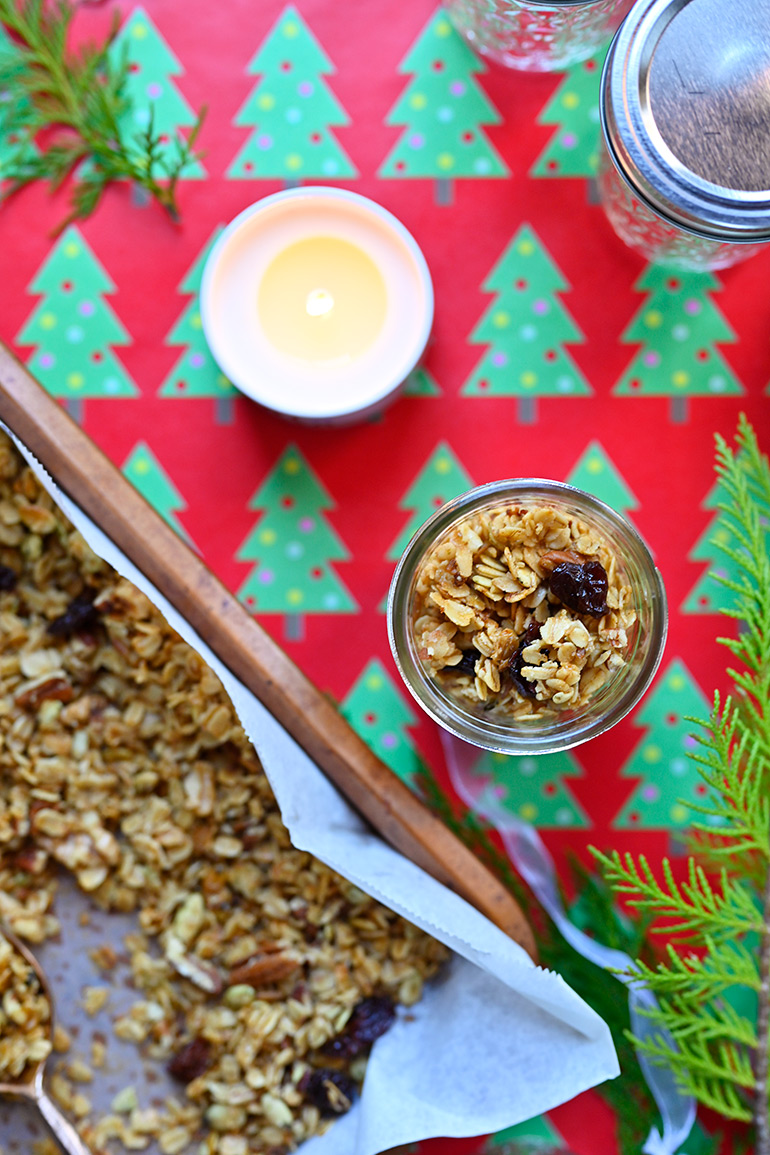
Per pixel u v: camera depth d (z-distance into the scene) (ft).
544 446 1.51
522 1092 1.40
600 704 1.35
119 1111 1.52
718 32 1.33
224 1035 1.50
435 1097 1.42
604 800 1.52
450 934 1.35
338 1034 1.50
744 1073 1.44
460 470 1.51
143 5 1.50
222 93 1.51
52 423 1.44
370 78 1.50
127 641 1.49
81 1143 1.47
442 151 1.51
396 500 1.52
